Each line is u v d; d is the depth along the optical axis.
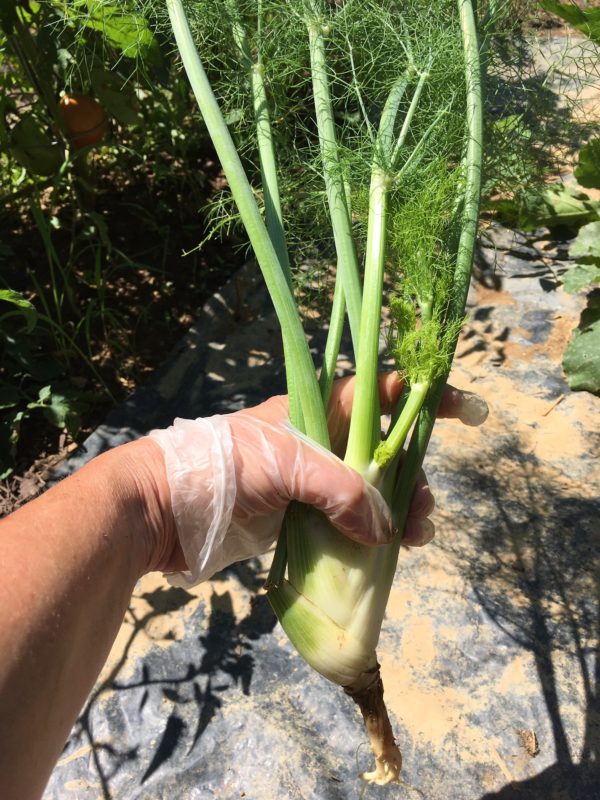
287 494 0.30
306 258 0.57
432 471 0.55
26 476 0.59
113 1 0.44
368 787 0.40
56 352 0.65
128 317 0.70
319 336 0.66
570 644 0.45
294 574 0.31
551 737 0.42
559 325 0.66
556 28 0.87
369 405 0.31
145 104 0.80
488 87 0.45
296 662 0.46
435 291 0.32
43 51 0.65
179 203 0.77
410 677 0.44
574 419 0.58
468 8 0.35
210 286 0.73
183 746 0.43
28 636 0.22
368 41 0.39
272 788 0.41
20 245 0.75
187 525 0.30
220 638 0.47
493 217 0.72
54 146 0.69
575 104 0.50
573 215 0.70
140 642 0.47
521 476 0.55
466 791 0.40
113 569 0.26
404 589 0.49
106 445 0.60
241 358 0.66
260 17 0.39
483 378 0.62
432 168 0.33
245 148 0.49
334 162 0.33
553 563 0.49
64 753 0.43
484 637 0.46
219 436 0.30
